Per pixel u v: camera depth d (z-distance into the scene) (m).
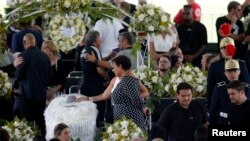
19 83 19.88
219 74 18.02
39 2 17.52
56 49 20.66
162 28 18.12
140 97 17.73
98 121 19.92
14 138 18.36
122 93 17.64
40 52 19.86
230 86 16.48
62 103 18.45
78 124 18.05
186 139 16.83
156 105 18.78
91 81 20.17
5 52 20.95
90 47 20.23
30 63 19.72
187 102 16.81
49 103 19.70
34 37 20.05
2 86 19.92
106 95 18.36
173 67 20.47
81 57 20.25
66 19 17.44
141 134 17.36
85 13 17.72
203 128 15.80
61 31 17.48
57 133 16.58
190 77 19.25
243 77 18.08
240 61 18.11
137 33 18.22
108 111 19.56
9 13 17.81
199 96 19.34
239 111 16.52
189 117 16.88
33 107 19.88
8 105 20.03
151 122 18.75
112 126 17.45
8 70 20.97
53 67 20.61
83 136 18.22
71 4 17.27
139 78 19.05
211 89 18.19
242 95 16.48
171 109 16.94
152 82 19.03
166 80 19.20
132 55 18.72
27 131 18.47
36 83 19.75
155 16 18.05
